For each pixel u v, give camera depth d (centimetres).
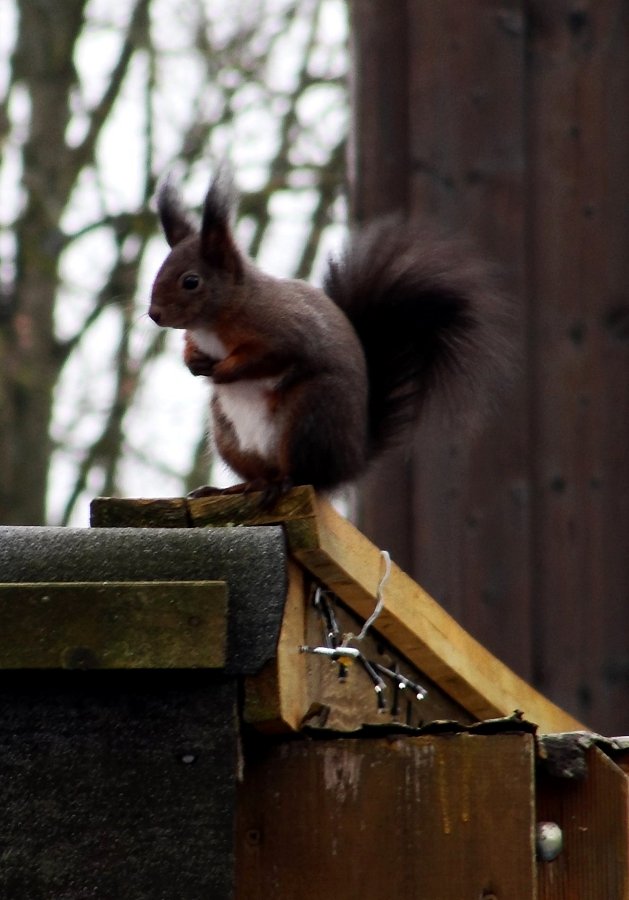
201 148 2152
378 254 923
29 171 2211
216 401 831
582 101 1183
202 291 820
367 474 902
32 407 2183
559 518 1172
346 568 691
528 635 1168
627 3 1184
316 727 666
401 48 1209
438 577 1174
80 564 631
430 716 807
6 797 597
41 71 2248
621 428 1169
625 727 1157
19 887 590
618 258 1174
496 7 1190
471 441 1173
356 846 652
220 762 600
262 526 649
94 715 602
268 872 655
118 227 2127
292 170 2100
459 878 642
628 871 654
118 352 2125
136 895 589
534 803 645
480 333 920
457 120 1188
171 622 597
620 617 1164
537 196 1184
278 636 618
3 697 604
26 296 2203
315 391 790
